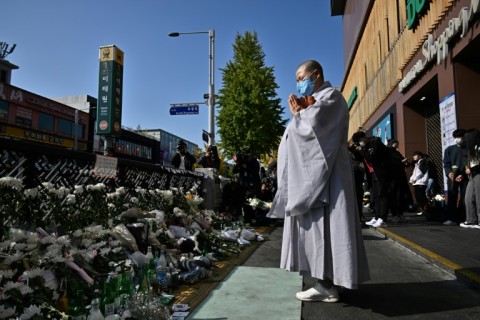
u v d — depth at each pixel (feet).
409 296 10.33
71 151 11.80
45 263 7.75
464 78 26.32
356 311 9.18
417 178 30.76
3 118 105.91
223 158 93.76
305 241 9.82
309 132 9.52
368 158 24.39
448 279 12.07
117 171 14.92
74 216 11.00
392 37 44.16
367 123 62.54
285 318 8.54
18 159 9.80
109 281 8.39
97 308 7.19
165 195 17.49
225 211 28.50
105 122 79.41
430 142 38.68
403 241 17.62
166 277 10.66
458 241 17.48
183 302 9.63
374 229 23.79
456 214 24.64
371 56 57.47
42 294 6.98
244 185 29.55
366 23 61.31
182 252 14.21
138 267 10.36
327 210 9.60
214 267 13.67
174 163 30.17
